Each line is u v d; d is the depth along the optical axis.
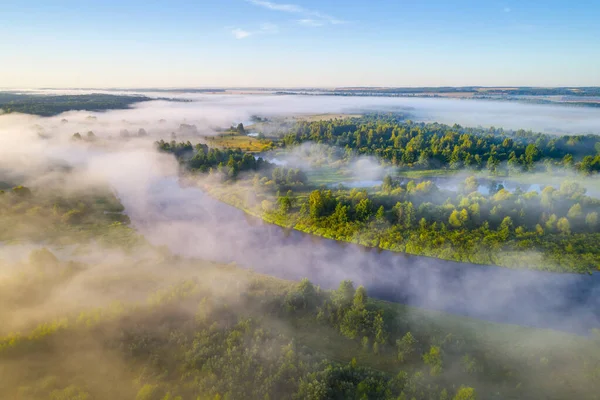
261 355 49.66
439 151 180.75
